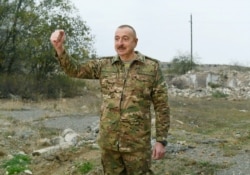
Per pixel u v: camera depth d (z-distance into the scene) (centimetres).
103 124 453
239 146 1069
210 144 1083
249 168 817
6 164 823
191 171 786
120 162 462
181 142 1076
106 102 453
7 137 1149
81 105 2259
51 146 1031
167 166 803
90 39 3116
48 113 1811
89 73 465
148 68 450
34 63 2931
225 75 4353
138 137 446
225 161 873
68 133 1188
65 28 2897
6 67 3033
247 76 4316
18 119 1588
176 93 3669
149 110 461
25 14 2911
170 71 5100
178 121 1655
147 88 449
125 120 443
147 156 457
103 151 461
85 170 754
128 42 444
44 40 2877
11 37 2970
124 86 447
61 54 443
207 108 2469
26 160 853
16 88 2552
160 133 457
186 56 5197
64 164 826
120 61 452
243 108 2578
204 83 4297
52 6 2962
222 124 1670
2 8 2923
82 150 901
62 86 2797
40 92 2636
